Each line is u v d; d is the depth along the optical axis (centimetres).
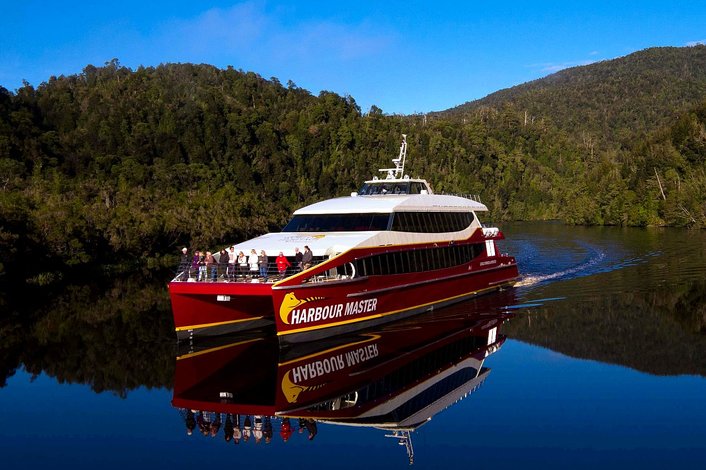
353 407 1670
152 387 1897
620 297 3080
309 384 1869
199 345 2380
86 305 3378
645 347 2166
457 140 16288
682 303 2895
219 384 1911
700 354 2069
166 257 5909
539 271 4069
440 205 2995
